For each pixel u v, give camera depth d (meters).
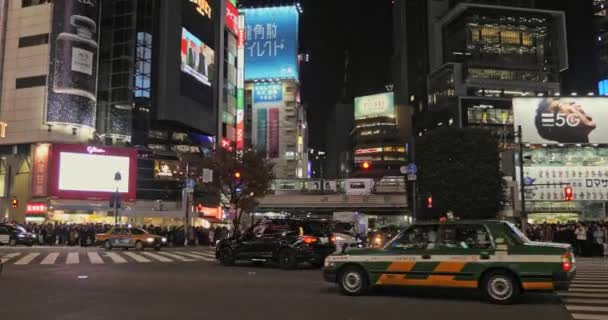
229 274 17.02
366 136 153.00
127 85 61.19
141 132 62.97
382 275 11.80
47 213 51.38
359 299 11.38
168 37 66.44
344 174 180.12
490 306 10.53
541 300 11.42
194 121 70.81
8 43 55.34
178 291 12.48
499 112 139.25
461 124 137.75
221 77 82.19
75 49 54.50
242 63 93.50
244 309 9.96
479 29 157.38
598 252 27.03
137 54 63.41
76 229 38.81
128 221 55.75
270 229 20.23
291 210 69.25
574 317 9.36
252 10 138.00
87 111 54.97
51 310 9.70
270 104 133.00
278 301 11.02
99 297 11.40
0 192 54.03
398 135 151.00
